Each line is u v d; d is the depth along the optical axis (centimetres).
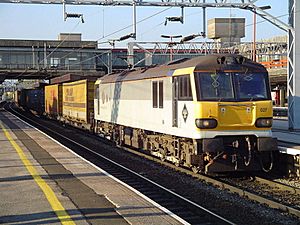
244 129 1446
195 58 1534
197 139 1434
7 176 1322
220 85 1450
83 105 3353
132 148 2366
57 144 2223
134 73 2139
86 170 1444
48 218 857
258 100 1462
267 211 1079
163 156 1809
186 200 1134
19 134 2808
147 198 1034
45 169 1460
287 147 1543
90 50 6544
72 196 1055
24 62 6688
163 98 1702
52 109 4888
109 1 2308
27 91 6819
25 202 988
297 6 2373
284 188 1339
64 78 4319
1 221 840
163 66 1769
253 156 1484
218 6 2380
